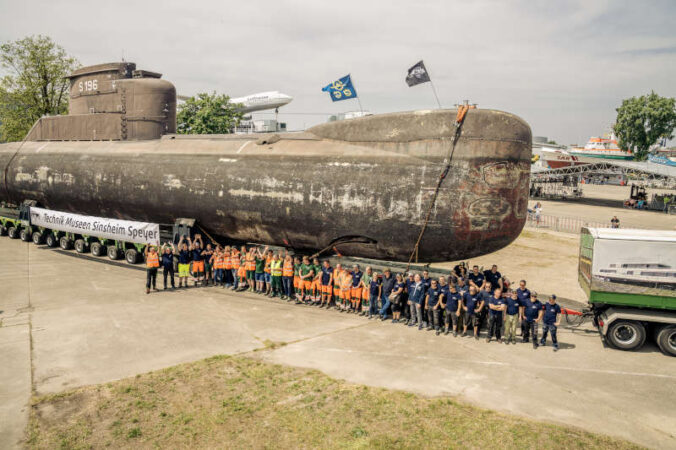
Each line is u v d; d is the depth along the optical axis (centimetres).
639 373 942
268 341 1079
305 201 1352
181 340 1080
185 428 711
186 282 1594
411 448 664
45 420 730
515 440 685
